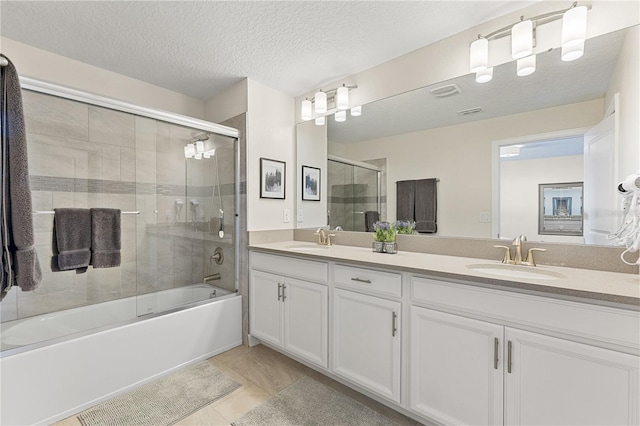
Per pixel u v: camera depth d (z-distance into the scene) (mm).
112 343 1780
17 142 1415
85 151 2117
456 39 1839
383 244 2049
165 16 1654
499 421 1254
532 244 1636
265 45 1954
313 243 2594
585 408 1075
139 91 2486
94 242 2029
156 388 1881
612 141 1398
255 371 2094
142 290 2416
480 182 1824
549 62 1562
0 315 1835
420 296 1490
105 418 1599
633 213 1244
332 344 1877
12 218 1403
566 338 1114
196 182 2662
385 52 2041
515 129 1691
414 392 1506
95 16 1651
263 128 2561
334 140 2510
